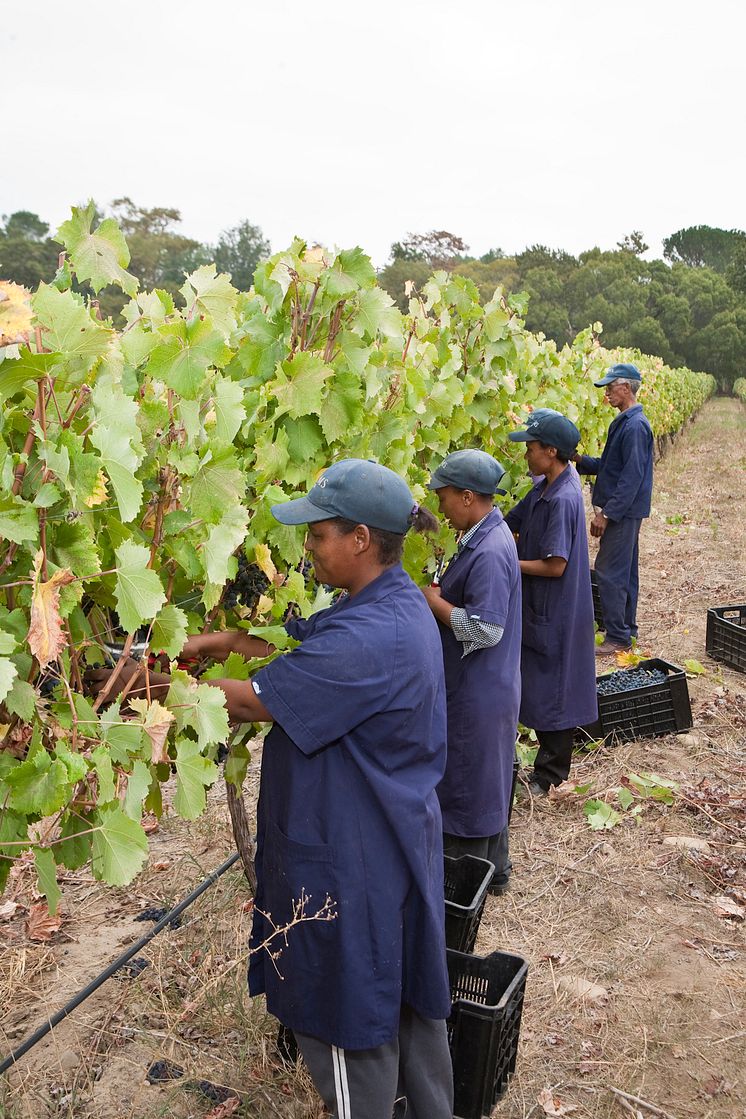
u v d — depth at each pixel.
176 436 2.13
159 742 1.86
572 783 5.07
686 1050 3.18
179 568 2.35
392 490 2.24
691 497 16.23
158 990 3.26
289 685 2.14
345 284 2.86
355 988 2.16
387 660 2.15
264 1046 2.98
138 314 2.30
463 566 3.50
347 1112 2.23
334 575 2.30
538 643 4.62
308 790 2.20
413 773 2.26
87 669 2.11
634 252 108.25
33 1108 2.79
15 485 1.63
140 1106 2.80
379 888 2.17
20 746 1.75
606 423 11.06
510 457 6.04
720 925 3.89
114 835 1.77
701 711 6.08
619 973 3.56
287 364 2.67
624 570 7.21
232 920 3.66
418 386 3.98
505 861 4.05
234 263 55.69
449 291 5.24
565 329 86.50
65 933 3.68
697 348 87.12
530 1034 3.24
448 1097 2.40
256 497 2.69
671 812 4.80
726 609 7.25
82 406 1.85
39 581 1.62
